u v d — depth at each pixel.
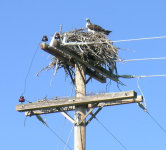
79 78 19.27
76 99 18.42
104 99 17.97
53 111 19.42
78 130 18.45
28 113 19.70
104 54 19.75
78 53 18.94
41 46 18.62
